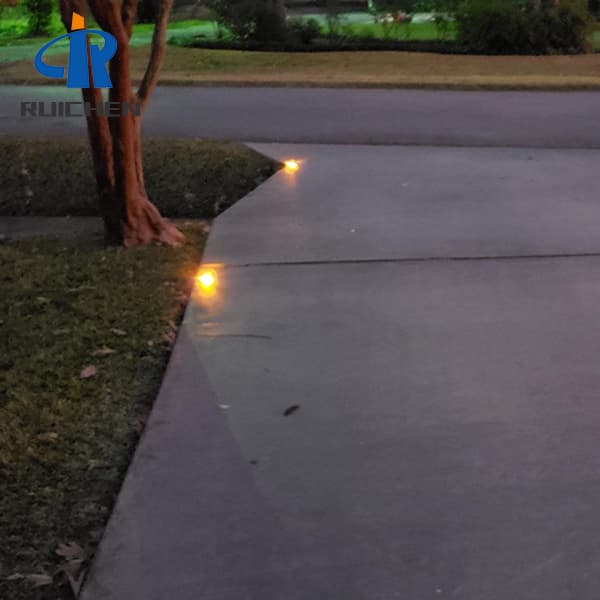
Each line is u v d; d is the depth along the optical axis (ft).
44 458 13.23
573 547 11.27
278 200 26.96
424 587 10.57
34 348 16.90
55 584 10.66
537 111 39.52
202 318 18.43
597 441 13.70
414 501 12.20
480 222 24.61
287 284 20.30
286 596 10.44
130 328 17.87
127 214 23.34
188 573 10.82
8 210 28.32
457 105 40.83
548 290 19.83
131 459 13.23
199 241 23.86
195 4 81.61
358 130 35.63
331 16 63.62
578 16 61.21
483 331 17.70
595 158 31.65
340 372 15.97
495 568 10.89
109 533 11.55
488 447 13.53
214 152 30.94
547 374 15.89
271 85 45.01
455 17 61.98
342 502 12.19
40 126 36.14
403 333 17.61
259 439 13.75
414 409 14.66
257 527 11.67
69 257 22.45
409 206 26.17
